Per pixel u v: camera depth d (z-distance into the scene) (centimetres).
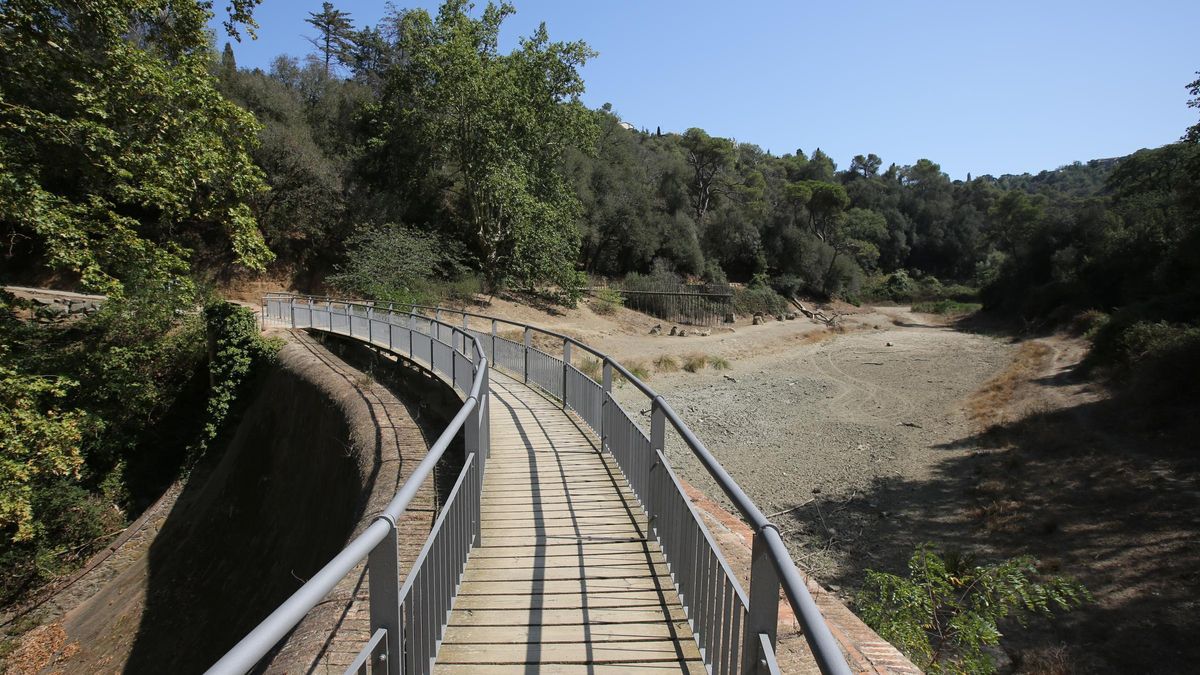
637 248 5147
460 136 3216
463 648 329
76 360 1656
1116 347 2280
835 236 7869
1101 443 1502
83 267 1282
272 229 3253
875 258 8625
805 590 153
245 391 1695
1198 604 850
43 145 1356
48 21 1269
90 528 1372
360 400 1078
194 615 980
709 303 4894
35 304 1711
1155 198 3859
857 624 371
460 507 391
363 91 4128
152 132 1395
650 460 464
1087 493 1251
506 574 415
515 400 1021
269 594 873
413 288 2864
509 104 3069
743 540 496
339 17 6191
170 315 1858
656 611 367
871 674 310
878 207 9819
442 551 324
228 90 3459
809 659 314
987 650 805
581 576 412
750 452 1691
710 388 2548
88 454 1539
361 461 823
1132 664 765
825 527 1202
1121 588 914
